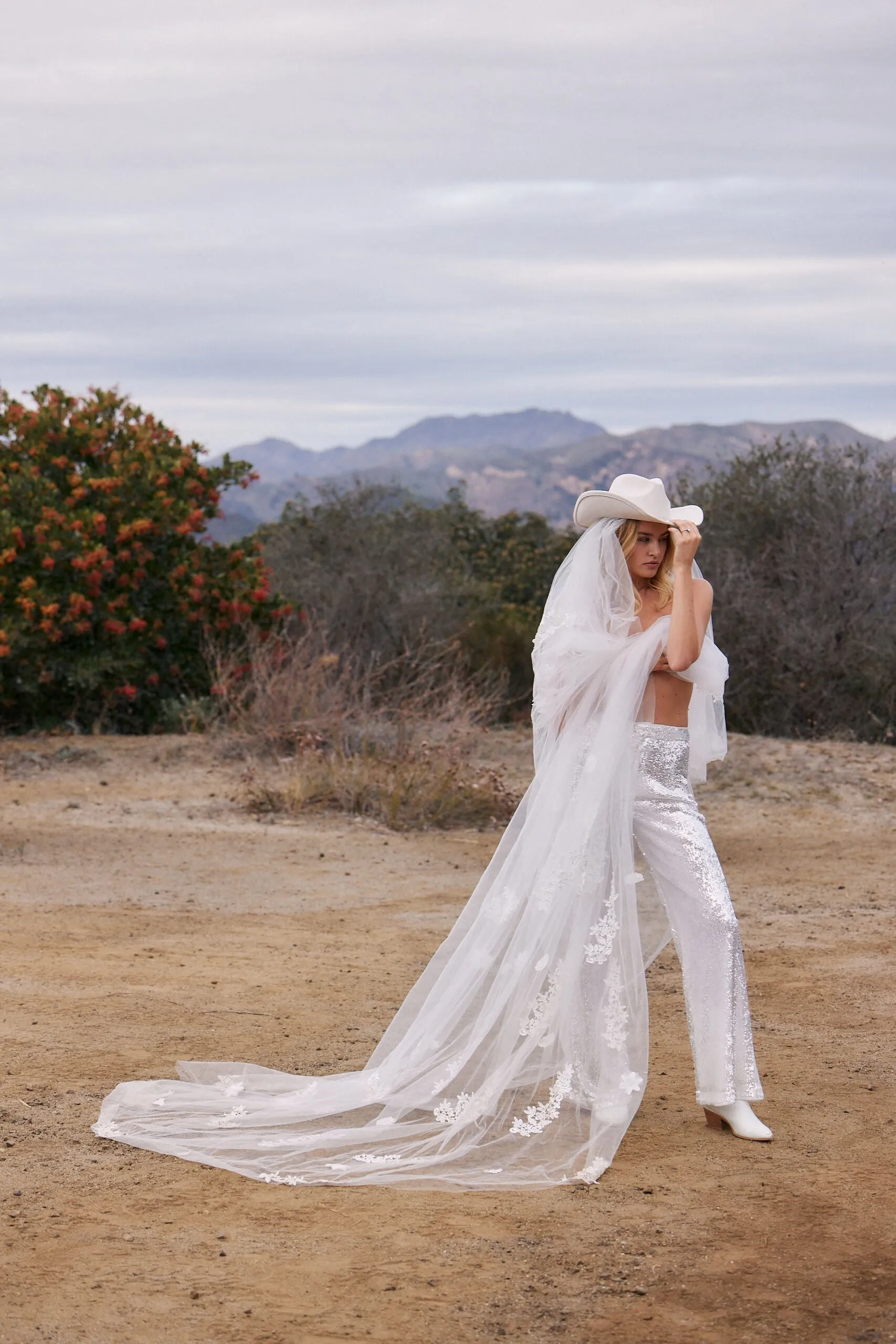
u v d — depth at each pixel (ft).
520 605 98.17
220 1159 14.38
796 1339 10.49
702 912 15.26
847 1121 15.66
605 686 15.65
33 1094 16.51
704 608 15.40
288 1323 10.75
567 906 15.29
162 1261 11.86
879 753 49.08
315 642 62.54
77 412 60.95
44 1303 11.05
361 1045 18.74
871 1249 12.13
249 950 24.99
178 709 56.54
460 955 15.96
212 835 37.81
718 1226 12.63
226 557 61.21
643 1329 10.67
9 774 46.26
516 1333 10.60
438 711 50.85
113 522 57.72
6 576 55.77
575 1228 12.60
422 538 83.30
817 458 66.18
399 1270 11.70
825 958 24.23
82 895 29.86
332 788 42.93
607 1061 15.01
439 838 39.11
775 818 41.01
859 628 63.05
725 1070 15.14
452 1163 14.26
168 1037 19.01
